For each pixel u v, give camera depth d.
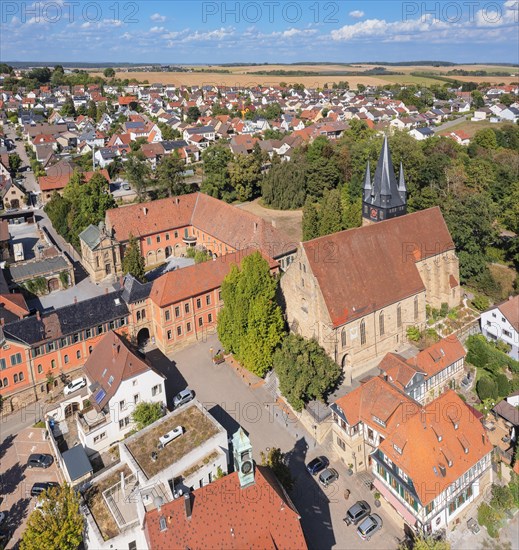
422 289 79.94
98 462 62.88
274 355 70.00
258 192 163.75
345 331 72.12
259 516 43.50
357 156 147.88
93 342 79.81
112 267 111.00
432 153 144.25
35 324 74.94
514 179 127.50
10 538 54.25
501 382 73.00
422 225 84.00
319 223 109.19
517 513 56.03
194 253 118.38
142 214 115.31
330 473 59.12
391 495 54.91
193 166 196.25
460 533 54.12
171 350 83.88
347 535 53.09
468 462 54.44
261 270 71.38
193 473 53.25
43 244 128.88
